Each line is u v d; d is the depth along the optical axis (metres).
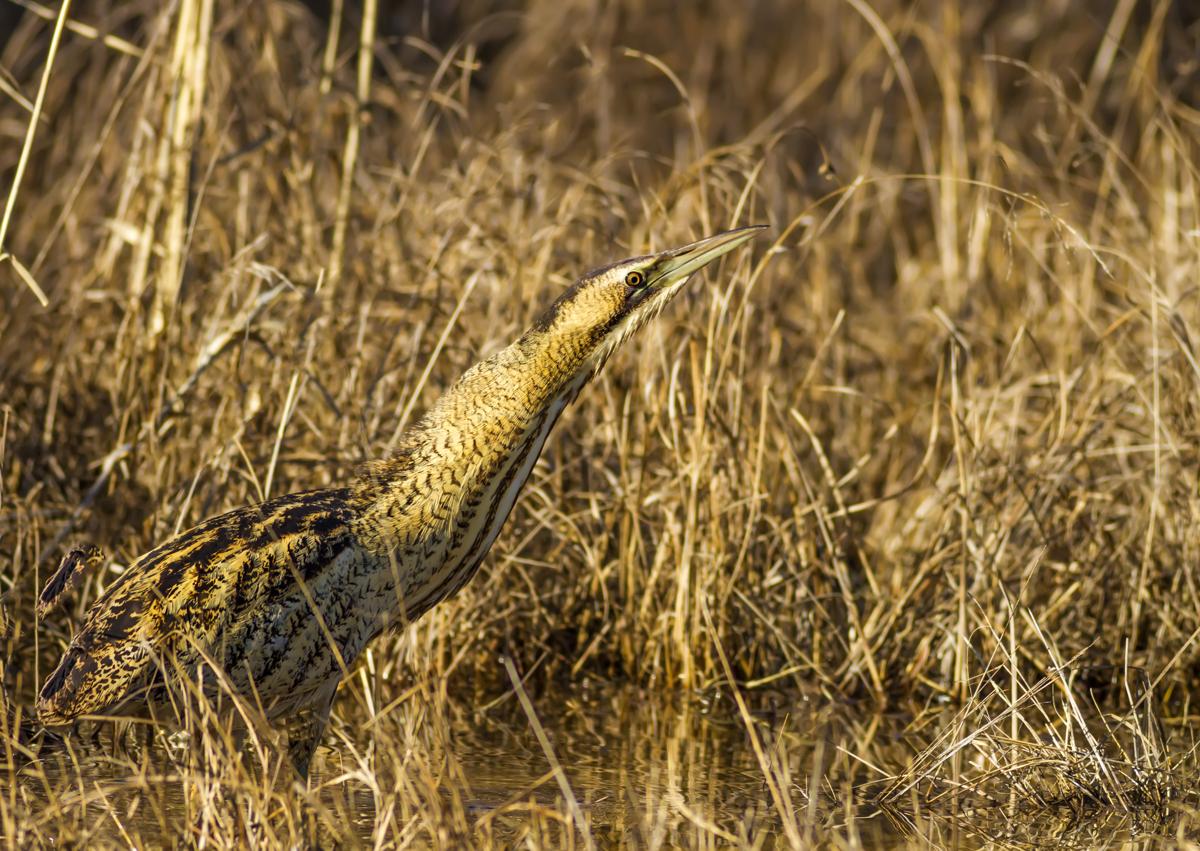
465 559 11.41
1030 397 18.22
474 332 16.55
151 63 17.77
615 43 30.31
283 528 10.66
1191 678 15.02
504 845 10.23
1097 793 11.77
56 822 10.19
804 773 12.41
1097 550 15.47
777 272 19.31
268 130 16.73
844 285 21.88
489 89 29.38
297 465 15.27
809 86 23.31
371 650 13.59
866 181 14.94
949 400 18.17
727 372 15.86
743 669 15.02
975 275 19.36
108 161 19.22
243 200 17.06
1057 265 19.36
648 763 12.54
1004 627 14.84
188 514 14.55
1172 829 11.24
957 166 20.73
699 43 30.22
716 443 15.36
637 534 15.15
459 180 17.39
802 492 15.99
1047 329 18.73
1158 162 21.55
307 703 10.92
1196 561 15.31
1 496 13.39
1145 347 17.41
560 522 15.52
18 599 13.84
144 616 10.34
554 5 29.34
